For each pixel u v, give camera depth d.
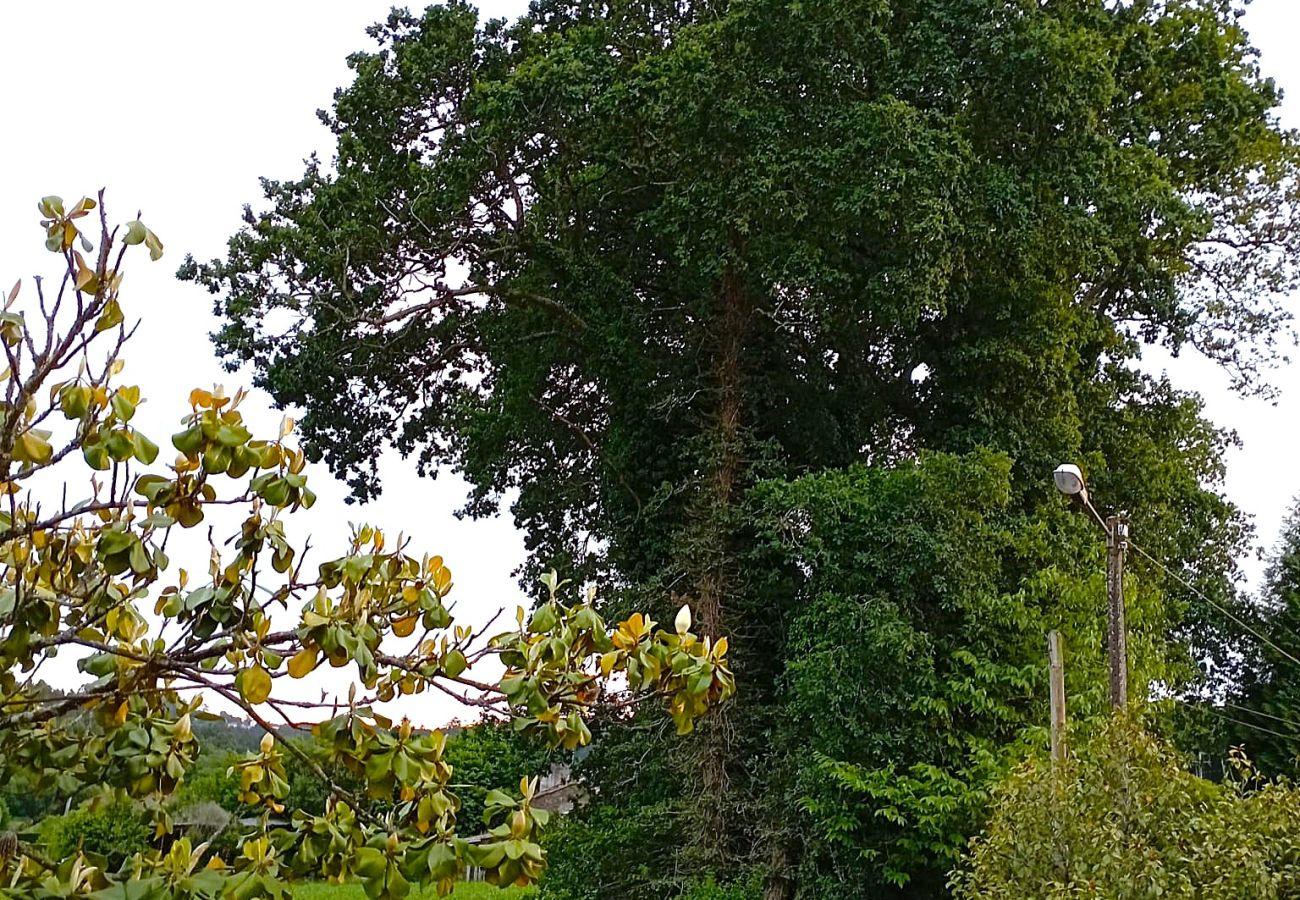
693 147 18.62
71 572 4.19
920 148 17.31
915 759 16.84
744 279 19.77
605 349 20.41
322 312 21.03
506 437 22.70
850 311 19.45
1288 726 28.03
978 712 16.81
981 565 17.61
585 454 23.34
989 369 20.12
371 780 3.87
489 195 21.69
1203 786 10.77
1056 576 17.31
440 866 3.84
